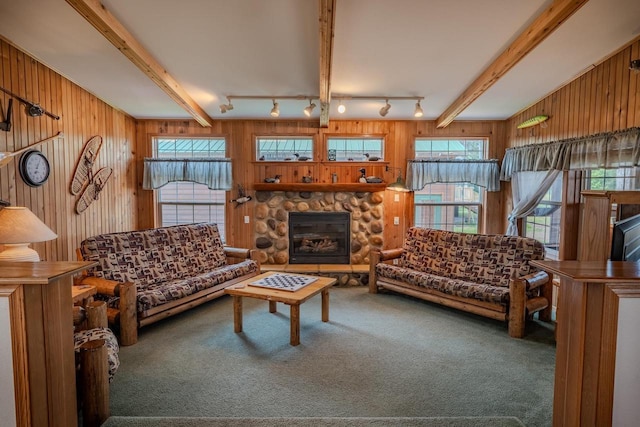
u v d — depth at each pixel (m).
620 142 3.08
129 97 4.35
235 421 1.89
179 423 1.87
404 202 5.45
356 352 2.94
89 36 2.89
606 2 2.38
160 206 5.58
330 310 3.96
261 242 5.45
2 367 1.41
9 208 2.67
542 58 3.27
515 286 3.25
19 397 1.42
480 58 3.20
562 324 1.52
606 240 2.68
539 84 3.90
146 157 5.37
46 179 3.45
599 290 1.39
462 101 4.10
